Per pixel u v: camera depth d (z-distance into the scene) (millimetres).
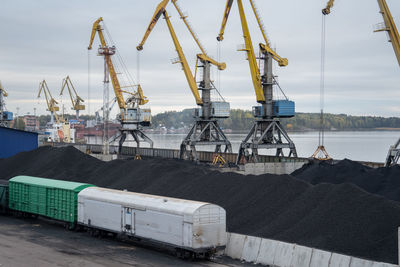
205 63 75938
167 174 45812
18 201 40406
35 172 59906
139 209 28938
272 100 66625
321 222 27812
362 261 21797
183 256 26438
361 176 47000
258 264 25891
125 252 28297
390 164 52812
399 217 26125
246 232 30406
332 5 55656
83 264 25297
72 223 34938
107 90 90938
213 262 26250
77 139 192750
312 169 53281
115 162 56875
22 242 30891
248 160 67188
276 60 66562
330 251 24875
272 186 34156
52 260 26141
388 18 50812
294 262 24359
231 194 36188
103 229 31797
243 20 64125
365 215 26984
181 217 26250
